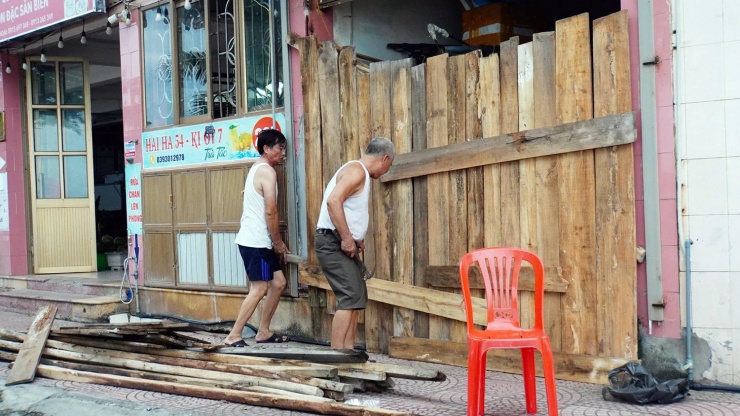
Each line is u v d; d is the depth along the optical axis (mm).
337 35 6957
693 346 4855
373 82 6246
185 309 7941
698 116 4797
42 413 5043
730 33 4695
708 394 4727
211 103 7664
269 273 6477
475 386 4047
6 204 10172
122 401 4930
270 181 6336
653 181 4910
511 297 4289
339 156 6449
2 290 10047
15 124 10203
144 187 8336
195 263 7812
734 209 4707
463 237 5777
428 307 5910
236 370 5160
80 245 10570
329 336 6629
